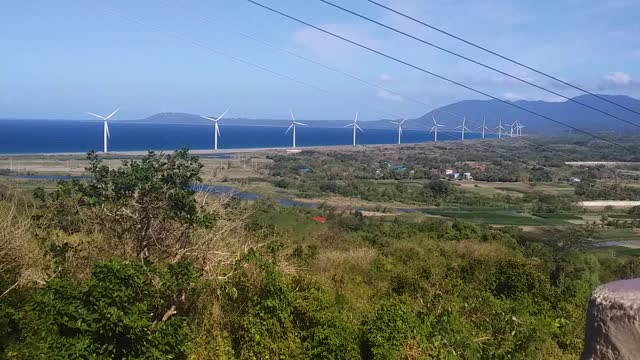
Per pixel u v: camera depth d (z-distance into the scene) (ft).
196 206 23.27
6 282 18.06
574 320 29.09
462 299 29.53
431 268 34.35
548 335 25.86
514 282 33.53
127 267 16.22
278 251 26.30
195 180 22.07
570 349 25.90
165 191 21.06
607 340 7.13
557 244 83.20
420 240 63.31
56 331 14.75
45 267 20.18
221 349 19.20
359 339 21.02
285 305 20.83
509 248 64.64
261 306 20.38
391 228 80.33
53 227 24.48
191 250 21.97
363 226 87.25
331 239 53.52
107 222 21.50
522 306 28.58
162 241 21.90
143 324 15.24
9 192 26.81
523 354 23.48
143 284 17.03
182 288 19.27
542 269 47.65
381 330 20.84
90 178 22.49
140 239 21.47
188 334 17.15
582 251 76.84
